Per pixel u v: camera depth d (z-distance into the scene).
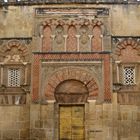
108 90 20.58
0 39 21.45
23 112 20.86
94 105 20.53
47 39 21.20
